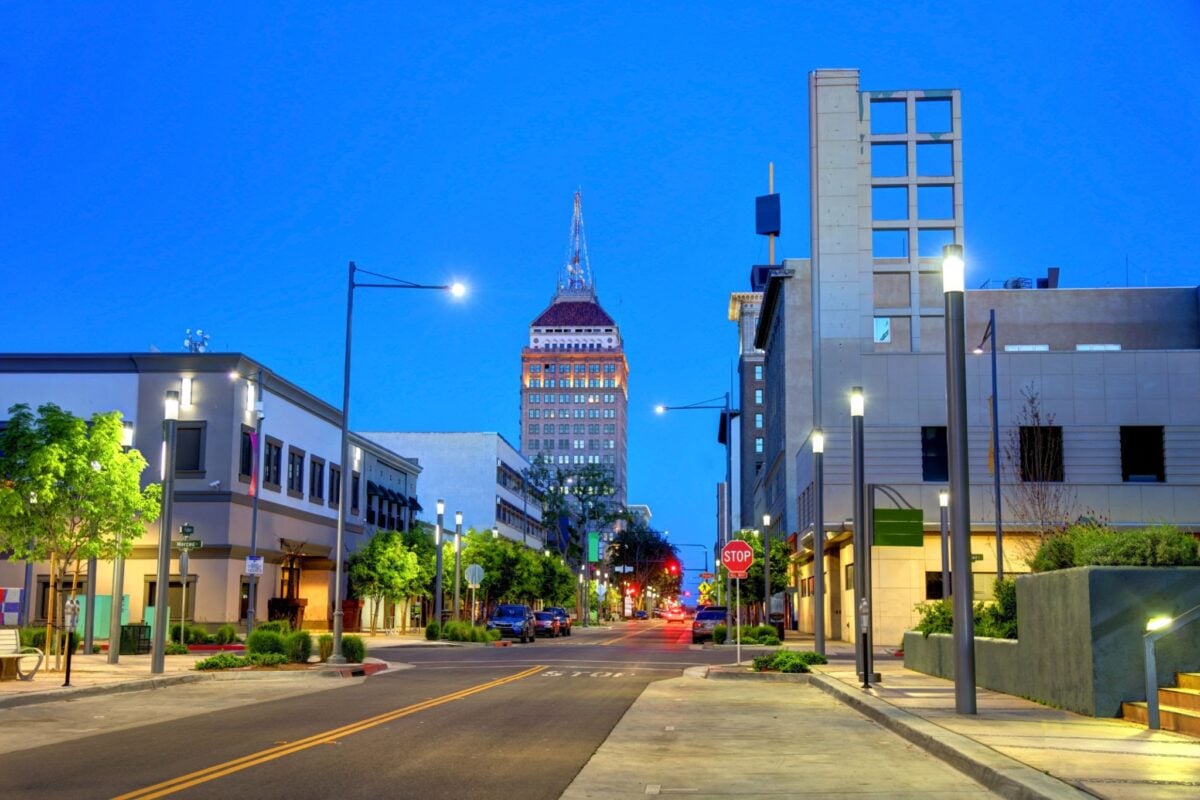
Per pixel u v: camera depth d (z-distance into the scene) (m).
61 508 29.61
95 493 29.91
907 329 68.56
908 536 25.42
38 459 29.17
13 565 49.41
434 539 71.62
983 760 12.09
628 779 12.15
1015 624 22.92
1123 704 16.44
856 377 61.53
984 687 22.86
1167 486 53.25
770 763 13.45
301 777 12.01
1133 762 11.92
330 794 10.97
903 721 16.27
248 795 10.88
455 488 104.19
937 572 52.69
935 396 55.16
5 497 29.08
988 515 53.16
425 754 13.92
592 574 141.50
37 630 33.81
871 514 25.47
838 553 60.97
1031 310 71.81
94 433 30.36
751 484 130.88
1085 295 71.81
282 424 57.25
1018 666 20.62
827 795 11.09
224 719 18.11
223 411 50.84
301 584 61.38
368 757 13.60
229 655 29.98
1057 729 15.11
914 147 65.44
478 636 54.00
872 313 62.38
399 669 32.91
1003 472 53.44
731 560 33.19
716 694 24.36
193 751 14.09
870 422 55.28
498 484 106.62
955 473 17.47
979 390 54.53
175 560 50.06
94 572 35.56
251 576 42.47
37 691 21.59
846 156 64.38
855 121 64.69
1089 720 16.22
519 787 11.52
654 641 64.25
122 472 30.53
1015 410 54.19
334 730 16.45
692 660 39.06
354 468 68.88
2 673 24.28
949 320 17.38
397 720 17.97
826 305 62.62
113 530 30.36
